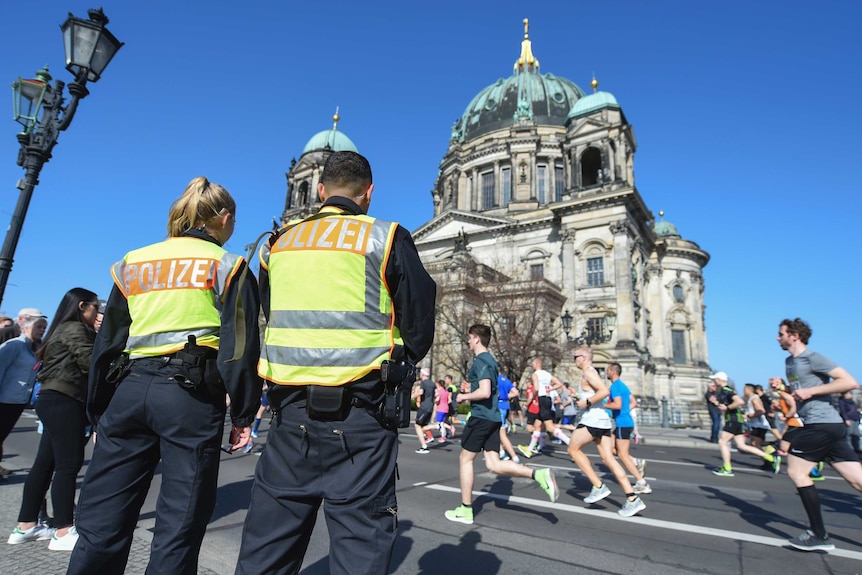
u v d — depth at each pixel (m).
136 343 3.00
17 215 8.05
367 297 2.46
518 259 49.66
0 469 7.84
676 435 24.33
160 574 2.62
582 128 48.03
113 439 2.91
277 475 2.36
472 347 6.98
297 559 2.37
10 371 6.73
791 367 6.04
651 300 54.69
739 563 5.02
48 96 8.47
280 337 2.48
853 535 6.17
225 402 3.15
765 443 13.82
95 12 8.41
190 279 3.07
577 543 5.54
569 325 35.00
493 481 9.21
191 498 2.79
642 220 48.88
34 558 4.42
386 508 2.32
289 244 2.63
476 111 66.69
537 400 14.63
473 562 4.85
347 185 2.87
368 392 2.38
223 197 3.52
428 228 57.06
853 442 13.98
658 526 6.32
